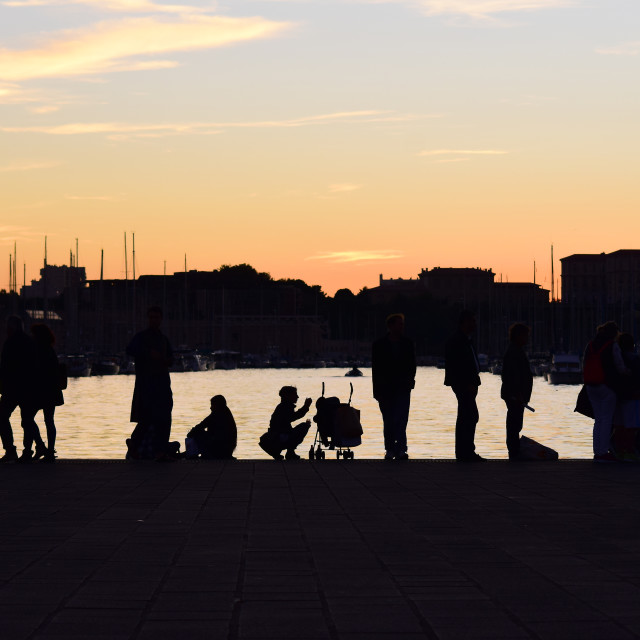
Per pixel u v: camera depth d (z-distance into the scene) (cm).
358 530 1257
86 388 12750
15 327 2212
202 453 2381
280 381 16888
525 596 888
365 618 812
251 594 899
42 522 1317
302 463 2147
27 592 905
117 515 1382
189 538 1195
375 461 2198
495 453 4141
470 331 2231
